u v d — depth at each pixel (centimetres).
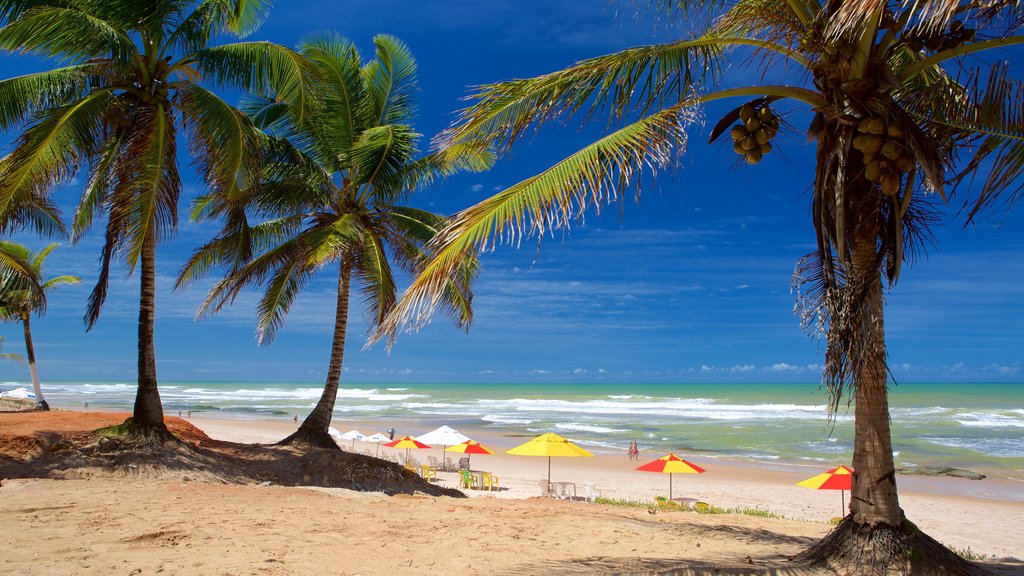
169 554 531
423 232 1587
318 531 666
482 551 618
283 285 1634
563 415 5525
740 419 4962
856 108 487
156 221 1149
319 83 1404
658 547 680
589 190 502
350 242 1359
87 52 1120
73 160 1116
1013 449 3088
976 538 1444
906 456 2870
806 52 540
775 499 1934
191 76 1277
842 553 551
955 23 486
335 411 6109
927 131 551
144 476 1071
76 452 1098
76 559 499
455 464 2534
